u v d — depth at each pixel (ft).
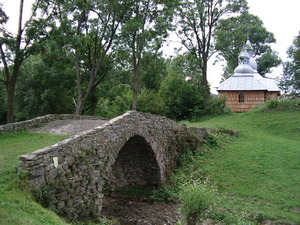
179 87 123.65
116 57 103.81
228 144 70.95
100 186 33.91
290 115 94.84
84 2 83.92
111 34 90.48
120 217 43.42
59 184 27.43
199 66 124.26
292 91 169.27
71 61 98.78
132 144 48.26
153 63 147.33
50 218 22.36
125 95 124.88
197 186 33.91
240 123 94.43
